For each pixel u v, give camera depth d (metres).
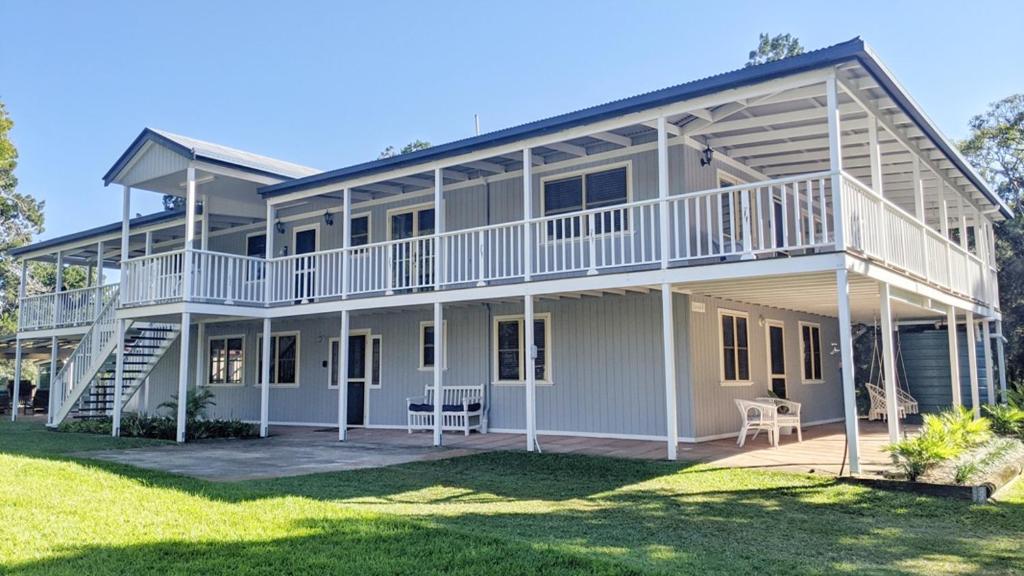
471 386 14.73
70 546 5.12
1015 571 5.07
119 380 15.33
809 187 8.98
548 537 5.86
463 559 4.88
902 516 6.76
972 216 17.08
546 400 13.81
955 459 8.58
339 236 16.94
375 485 8.43
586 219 13.17
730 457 10.32
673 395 9.99
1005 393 15.94
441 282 12.85
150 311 14.72
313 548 5.11
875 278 9.73
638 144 12.72
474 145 12.16
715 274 9.70
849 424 8.45
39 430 16.50
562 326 13.75
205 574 4.55
